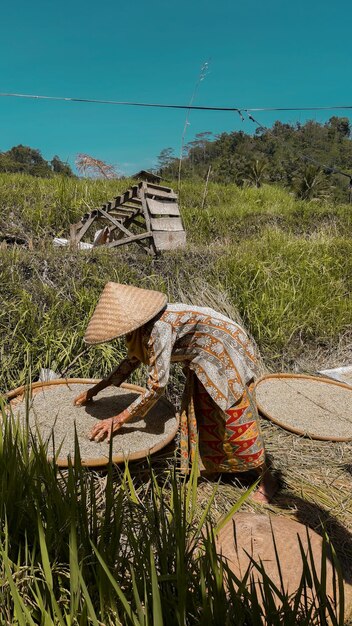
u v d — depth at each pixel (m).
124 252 5.05
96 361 3.84
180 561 1.49
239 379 2.65
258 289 5.10
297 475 3.09
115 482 2.56
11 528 1.82
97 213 5.56
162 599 1.56
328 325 5.09
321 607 1.48
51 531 1.72
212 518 2.57
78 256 4.64
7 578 1.57
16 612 1.46
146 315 2.52
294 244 6.15
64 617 1.62
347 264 6.08
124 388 3.41
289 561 2.20
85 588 1.45
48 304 4.07
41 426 2.81
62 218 6.62
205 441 2.82
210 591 1.55
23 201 6.73
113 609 1.51
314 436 3.41
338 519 2.74
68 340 3.84
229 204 9.54
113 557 1.72
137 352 2.71
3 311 3.79
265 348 4.68
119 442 2.75
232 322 2.72
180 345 2.67
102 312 2.60
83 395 3.07
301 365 4.72
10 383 3.52
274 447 3.33
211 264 5.24
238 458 2.76
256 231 7.68
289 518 2.71
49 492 1.84
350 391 4.10
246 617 1.55
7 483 1.87
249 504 2.78
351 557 2.42
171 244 5.35
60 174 9.48
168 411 3.15
